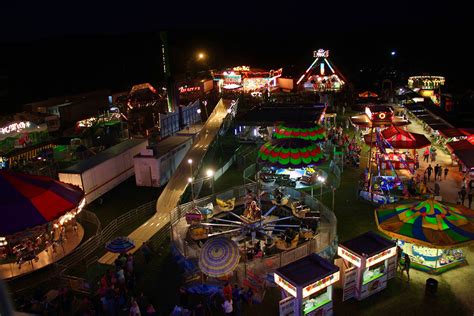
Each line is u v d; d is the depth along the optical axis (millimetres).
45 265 25641
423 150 45000
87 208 35938
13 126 55094
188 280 22812
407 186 33875
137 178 40875
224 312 19703
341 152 42562
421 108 57656
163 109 73500
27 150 51688
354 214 30641
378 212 25250
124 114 70125
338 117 65000
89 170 36719
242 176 41188
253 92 83750
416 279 22156
